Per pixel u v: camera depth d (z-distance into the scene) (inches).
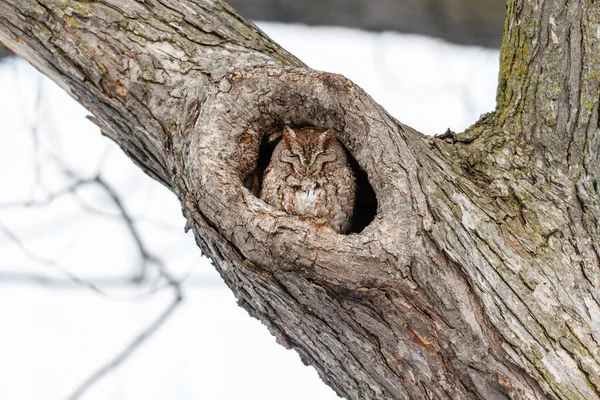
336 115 270.2
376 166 251.0
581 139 299.4
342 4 563.8
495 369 233.3
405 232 235.8
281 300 250.1
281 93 270.2
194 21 288.5
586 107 299.4
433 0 566.6
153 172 311.9
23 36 275.7
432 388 241.1
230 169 247.4
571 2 305.3
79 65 273.0
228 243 237.9
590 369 239.3
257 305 268.7
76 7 272.7
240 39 294.0
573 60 303.1
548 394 232.2
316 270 229.5
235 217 234.1
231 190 238.1
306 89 267.7
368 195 343.6
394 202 242.1
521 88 316.8
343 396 286.5
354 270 228.7
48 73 291.0
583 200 291.3
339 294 234.4
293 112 279.1
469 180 293.0
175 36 281.3
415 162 256.8
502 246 261.7
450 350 235.5
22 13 270.4
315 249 228.1
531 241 273.6
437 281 234.1
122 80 272.5
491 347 233.3
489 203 283.7
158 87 272.5
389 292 233.1
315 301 240.4
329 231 233.0
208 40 285.7
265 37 305.0
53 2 271.4
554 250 272.8
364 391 262.1
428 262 234.4
